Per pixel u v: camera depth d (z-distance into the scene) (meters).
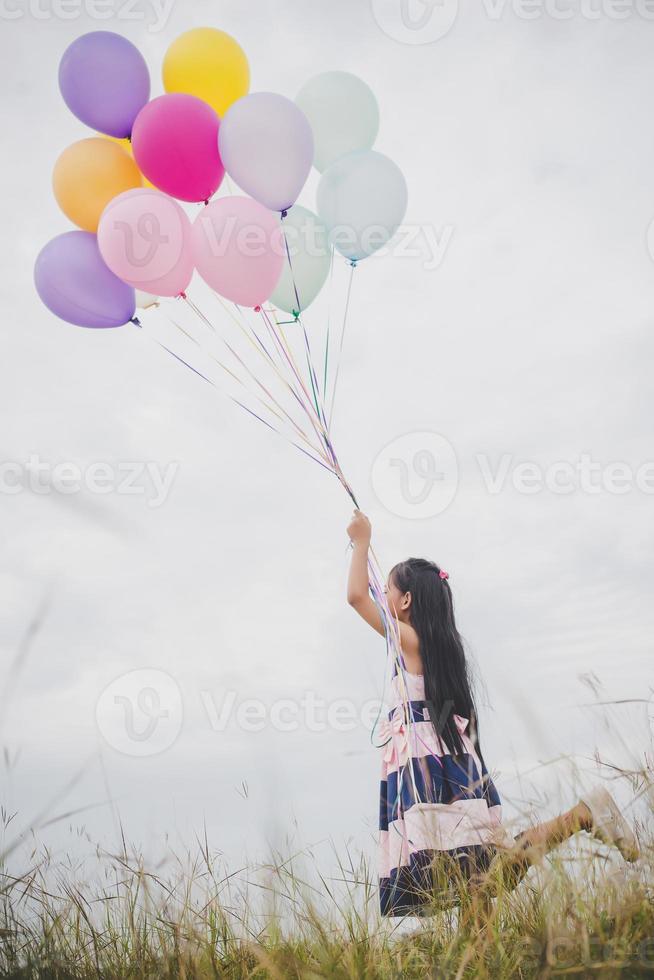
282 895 1.44
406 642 2.09
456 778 1.88
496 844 1.54
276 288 2.52
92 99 2.39
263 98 2.30
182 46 2.50
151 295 2.70
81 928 1.50
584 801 1.47
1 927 1.36
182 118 2.27
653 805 1.39
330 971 1.32
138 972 1.40
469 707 2.01
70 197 2.41
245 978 1.39
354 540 2.28
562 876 1.37
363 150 2.55
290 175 2.34
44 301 2.49
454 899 1.55
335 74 2.59
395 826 1.89
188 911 1.50
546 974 1.20
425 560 2.25
